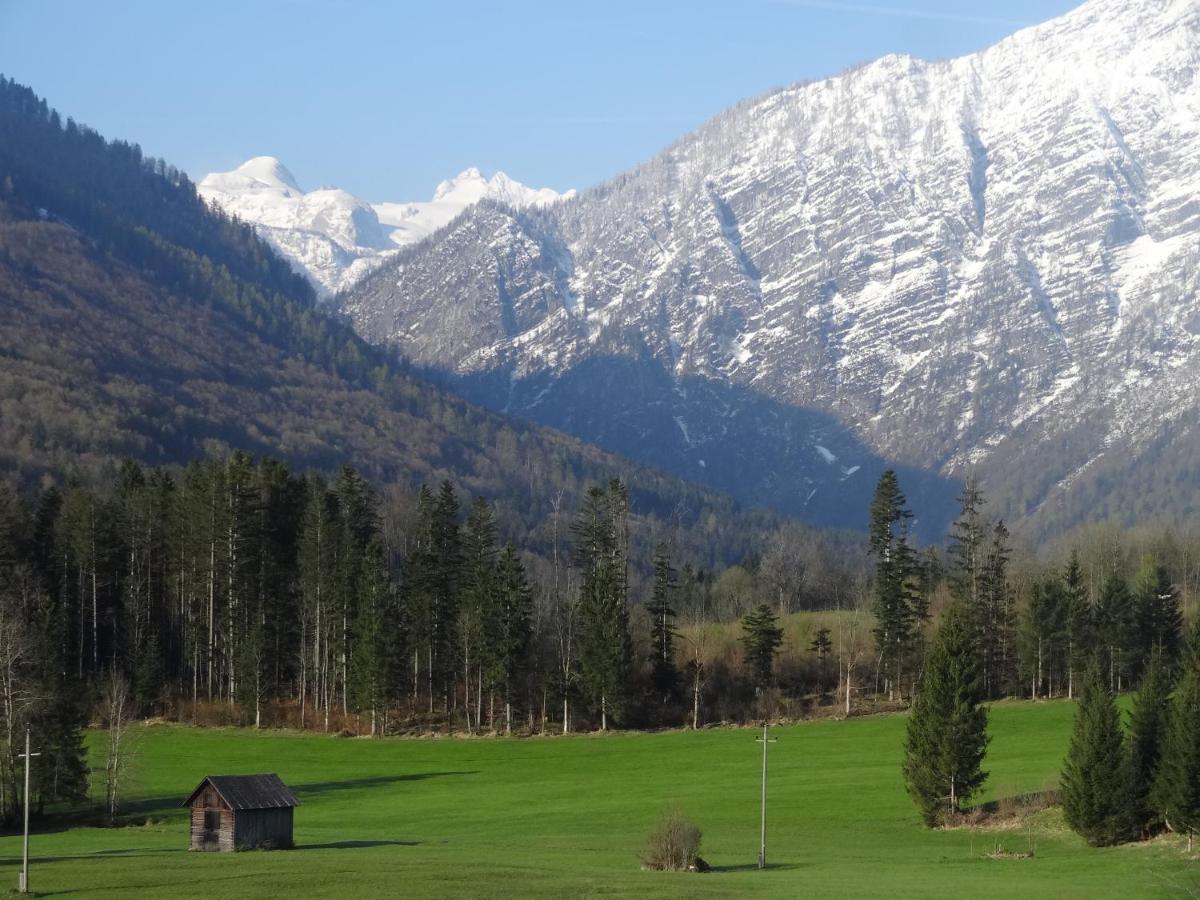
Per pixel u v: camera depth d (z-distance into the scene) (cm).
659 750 14525
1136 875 8025
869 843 9594
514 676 16350
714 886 7494
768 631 17350
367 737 15588
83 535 16450
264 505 16975
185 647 17138
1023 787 10912
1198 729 8912
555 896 7094
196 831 9081
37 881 7425
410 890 7212
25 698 10612
